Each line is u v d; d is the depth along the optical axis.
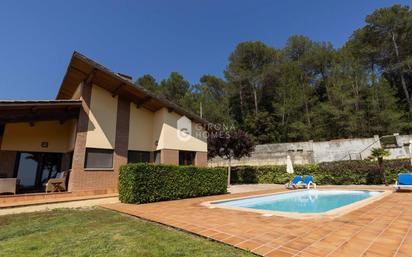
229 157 20.27
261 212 7.28
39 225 6.27
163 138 14.27
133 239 4.72
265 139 32.28
